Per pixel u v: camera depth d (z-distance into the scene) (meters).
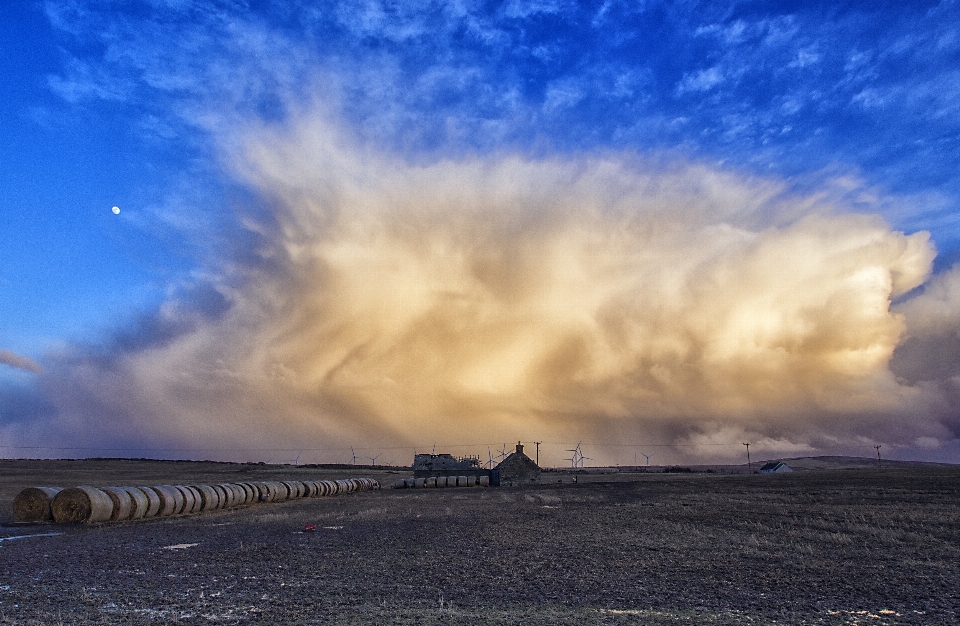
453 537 30.36
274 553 25.17
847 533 30.92
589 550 25.75
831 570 20.97
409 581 19.17
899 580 19.22
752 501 52.41
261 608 15.52
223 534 32.62
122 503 41.81
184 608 15.53
